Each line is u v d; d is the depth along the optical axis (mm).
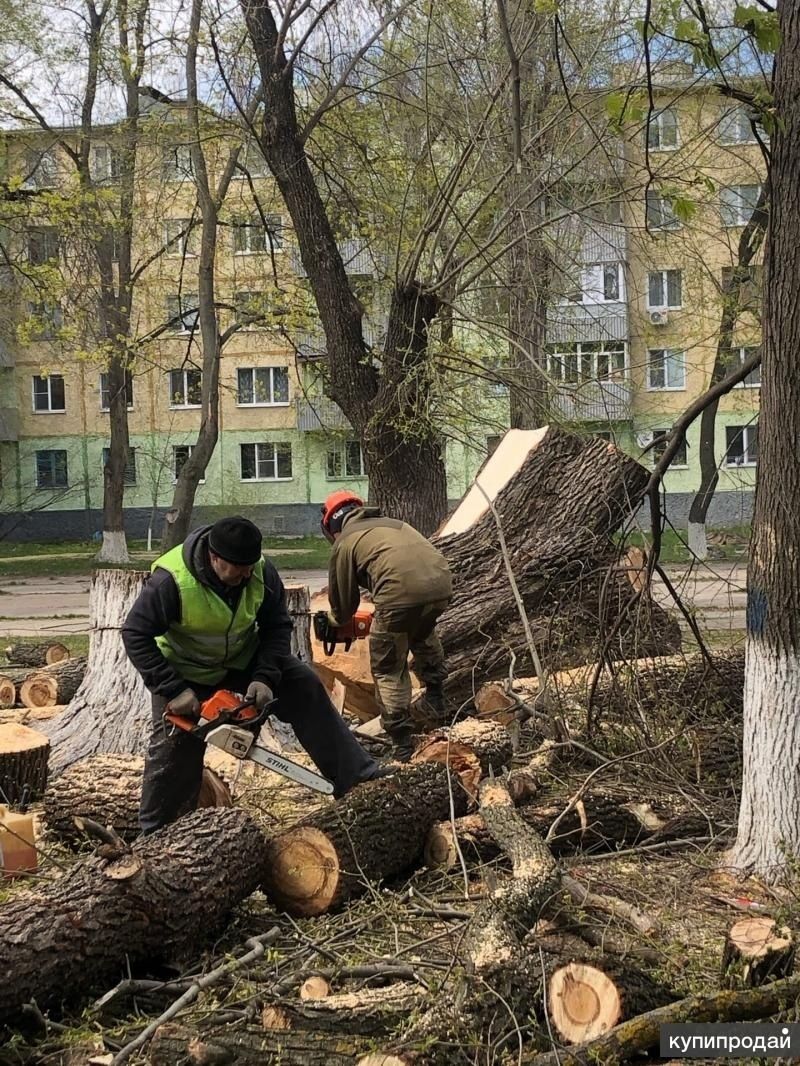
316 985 3162
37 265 17344
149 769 4289
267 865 3918
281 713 4500
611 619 6723
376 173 12523
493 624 6820
